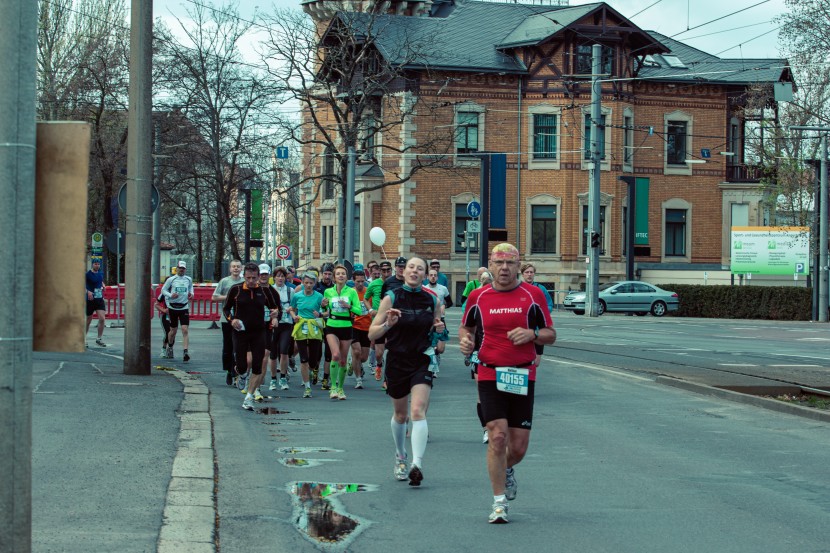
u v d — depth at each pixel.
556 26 53.97
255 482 9.68
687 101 57.50
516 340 8.15
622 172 55.66
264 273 15.41
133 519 7.66
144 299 18.56
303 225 65.88
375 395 17.77
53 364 19.81
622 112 55.34
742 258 56.00
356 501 8.91
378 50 51.41
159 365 21.70
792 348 28.84
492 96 54.34
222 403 15.80
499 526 8.02
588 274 46.09
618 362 23.31
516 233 54.66
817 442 12.45
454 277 54.16
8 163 4.43
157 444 11.06
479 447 12.01
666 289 53.75
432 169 53.75
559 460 11.09
